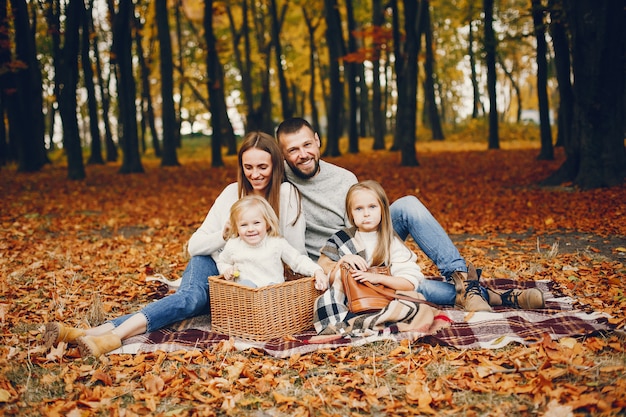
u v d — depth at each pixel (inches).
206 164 965.2
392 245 149.8
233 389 113.6
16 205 461.7
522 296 152.3
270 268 147.1
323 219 164.7
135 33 1072.8
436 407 105.0
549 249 247.8
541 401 102.7
